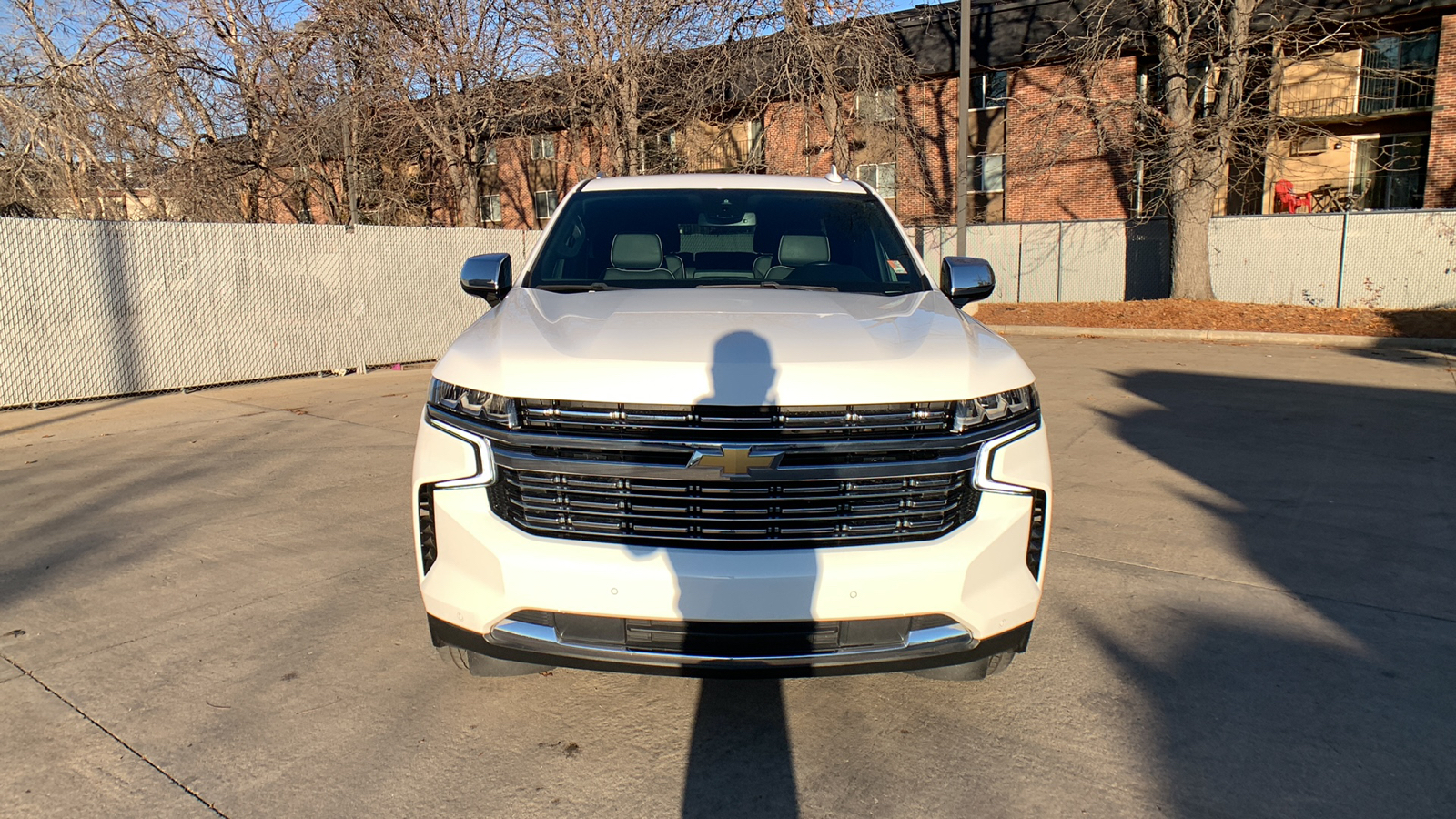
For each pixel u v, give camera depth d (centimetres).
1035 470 293
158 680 344
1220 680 352
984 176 2722
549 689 343
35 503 582
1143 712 328
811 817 266
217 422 875
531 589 270
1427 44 2370
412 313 1363
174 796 271
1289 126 1928
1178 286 1978
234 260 1139
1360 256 1950
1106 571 471
